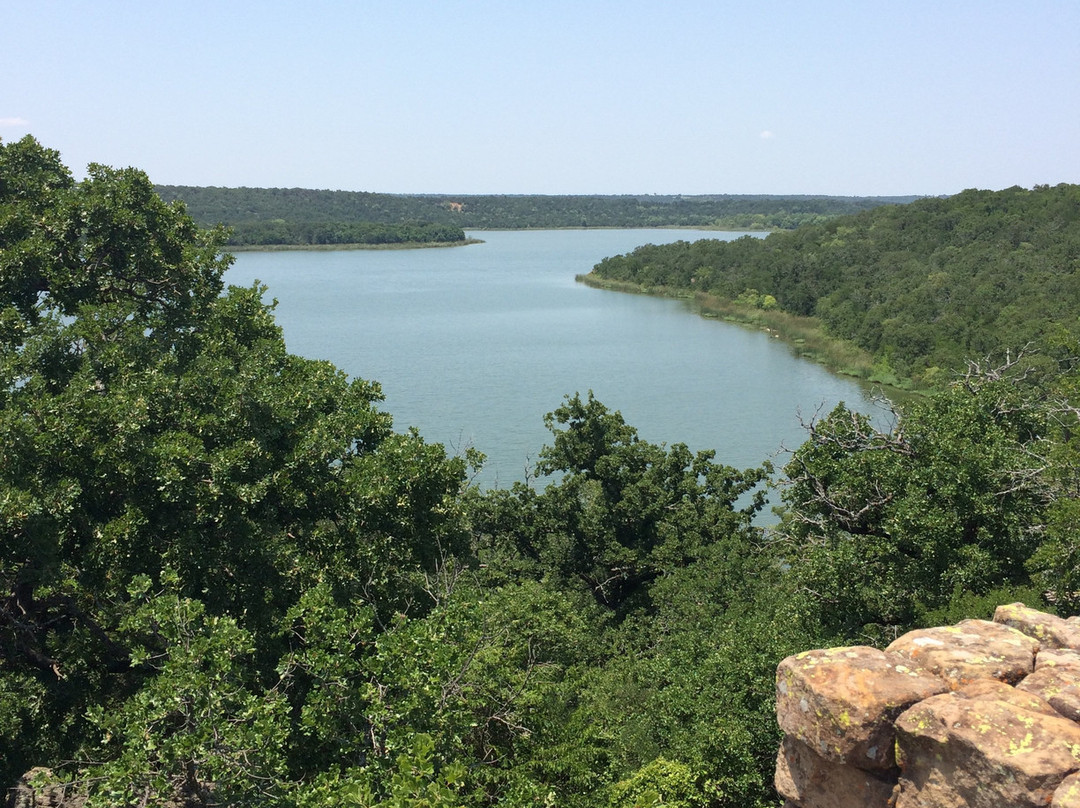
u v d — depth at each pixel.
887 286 110.69
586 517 33.66
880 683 9.20
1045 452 21.16
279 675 15.73
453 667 13.30
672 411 70.81
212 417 18.12
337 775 11.91
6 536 15.60
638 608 31.95
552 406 72.38
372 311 132.50
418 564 18.97
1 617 16.47
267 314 24.27
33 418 16.59
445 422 67.06
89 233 22.83
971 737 8.30
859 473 20.59
